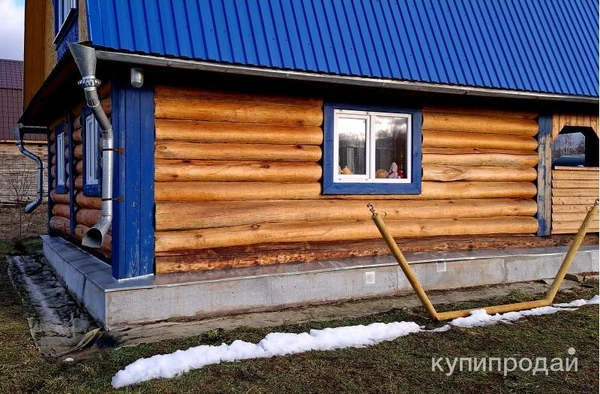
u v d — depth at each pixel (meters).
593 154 9.13
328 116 6.61
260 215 6.25
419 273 6.69
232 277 5.68
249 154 6.21
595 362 4.41
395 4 7.16
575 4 8.78
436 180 7.33
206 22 5.79
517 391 3.88
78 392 3.78
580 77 7.88
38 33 9.55
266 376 4.04
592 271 7.88
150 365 4.13
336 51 6.33
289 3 6.45
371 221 6.89
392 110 6.98
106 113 6.10
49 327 5.57
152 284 5.35
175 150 5.85
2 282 7.77
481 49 7.36
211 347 4.49
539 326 5.34
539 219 8.02
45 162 20.41
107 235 6.31
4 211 18.08
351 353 4.55
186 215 5.86
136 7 5.51
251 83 6.23
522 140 7.92
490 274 7.14
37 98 7.96
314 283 6.08
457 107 7.45
